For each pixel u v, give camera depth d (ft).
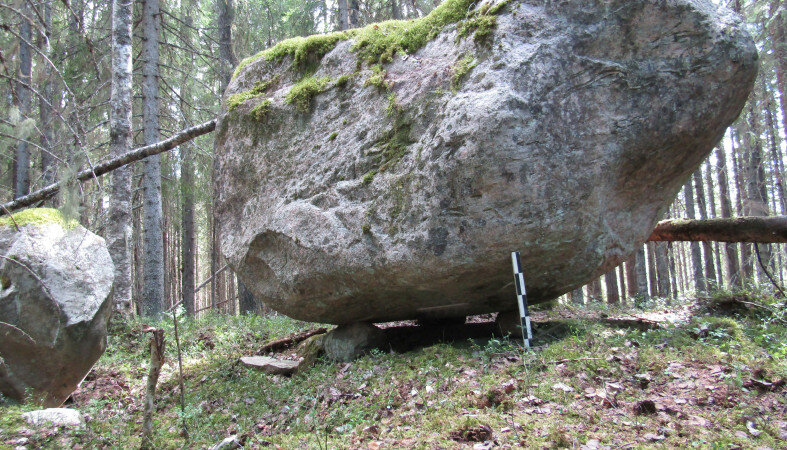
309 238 16.29
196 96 47.52
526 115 12.73
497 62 13.35
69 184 14.28
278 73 19.38
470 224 13.19
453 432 9.81
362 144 16.03
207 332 26.27
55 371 14.94
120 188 28.55
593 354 13.15
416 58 15.75
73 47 35.06
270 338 24.41
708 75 13.25
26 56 35.06
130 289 28.55
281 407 14.25
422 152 14.12
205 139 46.83
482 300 16.16
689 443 8.70
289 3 57.36
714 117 13.75
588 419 9.84
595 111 13.28
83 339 15.19
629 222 15.30
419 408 11.73
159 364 11.41
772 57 36.52
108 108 37.22
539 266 13.98
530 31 13.57
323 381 15.52
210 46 46.62
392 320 18.86
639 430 9.33
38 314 14.49
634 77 13.37
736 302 21.35
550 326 17.25
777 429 9.00
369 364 15.94
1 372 14.12
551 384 11.51
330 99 17.46
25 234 15.20
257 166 18.70
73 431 12.56
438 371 13.65
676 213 58.18
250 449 10.82
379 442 10.01
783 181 49.03
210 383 18.21
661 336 15.10
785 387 10.79
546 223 12.88
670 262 68.13
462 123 13.14
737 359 12.34
